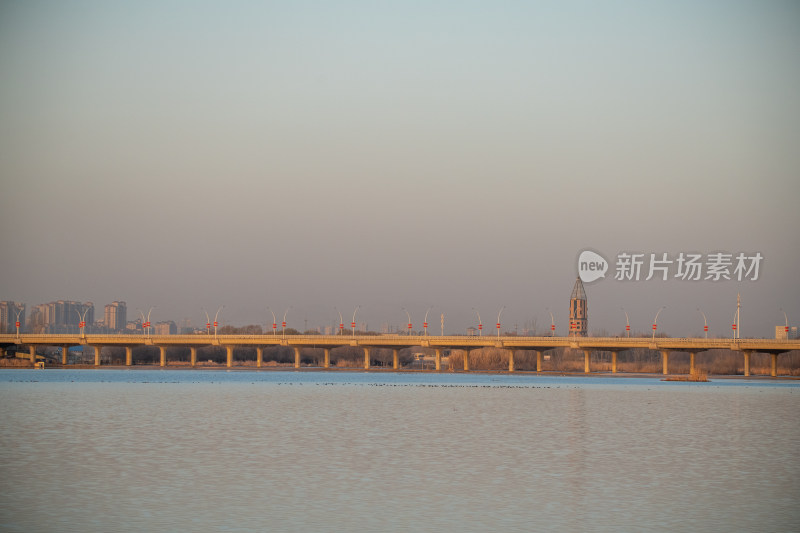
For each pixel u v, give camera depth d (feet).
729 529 142.00
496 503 158.71
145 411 333.21
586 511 153.17
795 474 190.90
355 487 172.45
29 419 297.33
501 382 636.07
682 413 346.54
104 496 162.81
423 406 374.22
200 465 197.26
